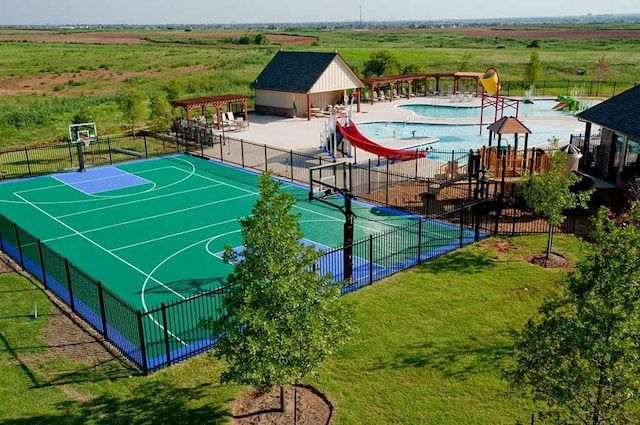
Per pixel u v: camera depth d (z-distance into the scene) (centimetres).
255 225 1168
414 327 1656
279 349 1118
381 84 6862
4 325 1697
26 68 11256
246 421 1283
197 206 2962
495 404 1322
